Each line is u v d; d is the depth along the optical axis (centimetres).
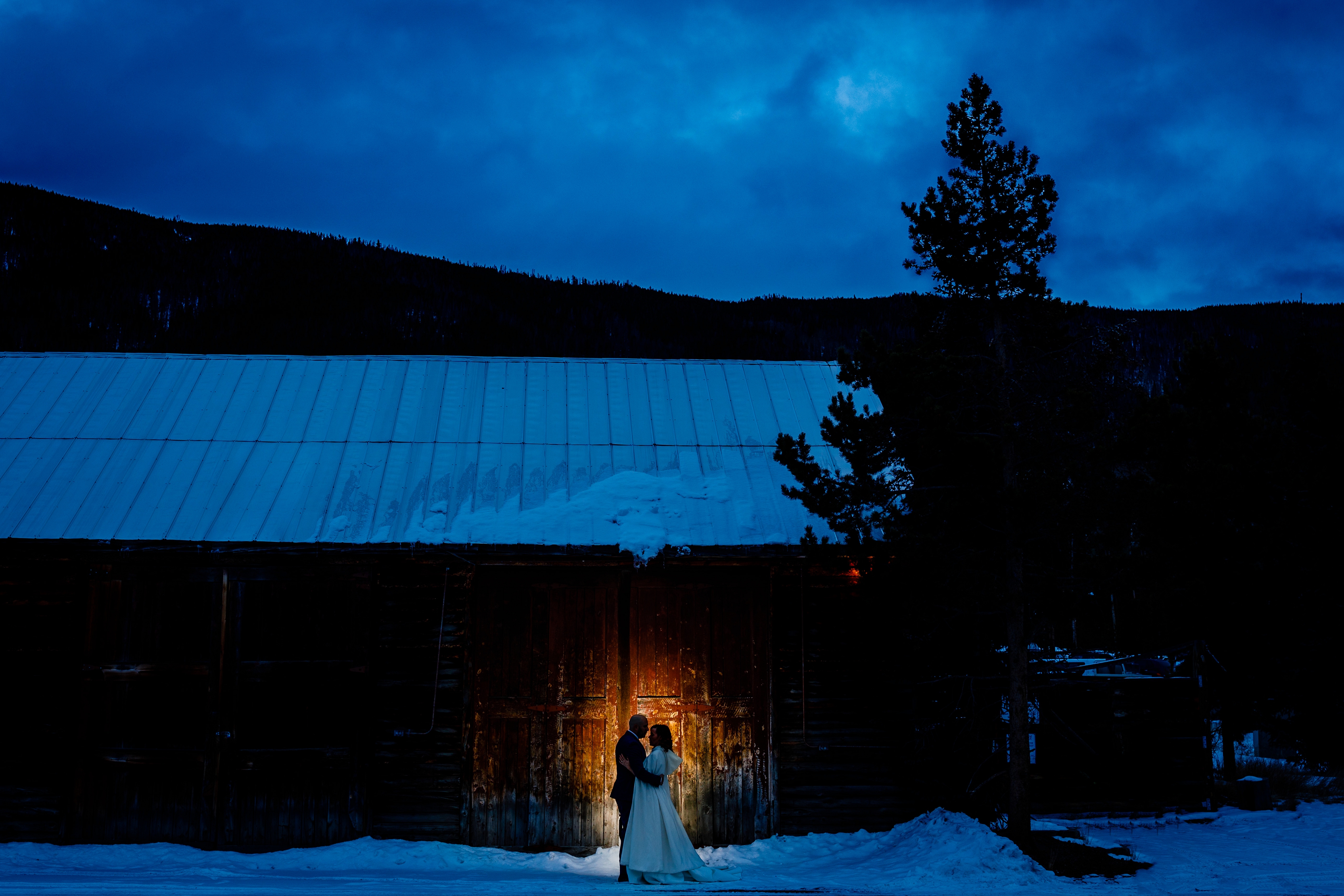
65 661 1090
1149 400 1027
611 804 1099
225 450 1205
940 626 1098
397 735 1094
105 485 1131
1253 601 1574
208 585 1105
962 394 1063
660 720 1120
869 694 1140
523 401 1352
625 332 12419
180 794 1077
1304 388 1786
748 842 1103
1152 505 1024
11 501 1098
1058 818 1227
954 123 1087
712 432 1312
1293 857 986
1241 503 1586
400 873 959
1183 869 934
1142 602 1236
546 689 1118
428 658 1110
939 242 1086
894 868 954
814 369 1467
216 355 1398
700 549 1097
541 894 819
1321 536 1560
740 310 13938
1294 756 1720
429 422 1290
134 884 855
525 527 1115
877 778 1126
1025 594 1007
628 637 1132
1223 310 13175
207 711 1084
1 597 1095
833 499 1034
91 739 1081
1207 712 1302
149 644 1095
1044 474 1004
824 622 1150
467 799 1088
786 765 1121
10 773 1073
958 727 1144
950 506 1005
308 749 1084
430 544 1081
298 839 1073
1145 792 1277
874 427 1023
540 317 12219
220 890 820
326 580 1112
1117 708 1299
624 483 1198
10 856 998
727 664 1138
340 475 1177
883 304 14312
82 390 1298
